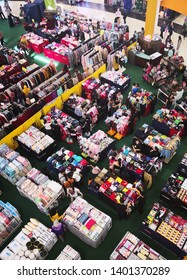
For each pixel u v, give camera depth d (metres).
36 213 12.51
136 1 26.73
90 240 10.73
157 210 11.12
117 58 19.61
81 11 28.27
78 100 16.73
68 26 24.06
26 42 23.02
